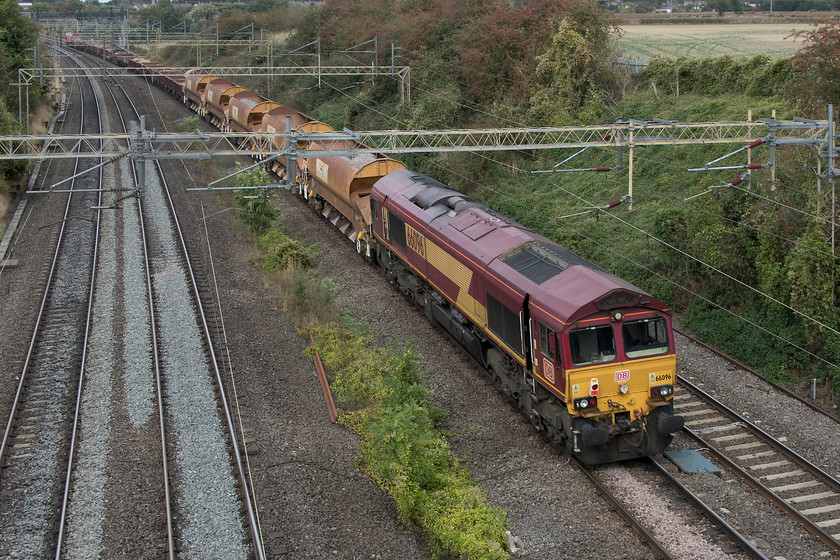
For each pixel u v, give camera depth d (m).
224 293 25.22
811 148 21.38
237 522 13.27
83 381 18.91
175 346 20.91
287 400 18.23
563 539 12.67
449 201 22.98
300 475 14.85
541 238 19.05
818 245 19.11
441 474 14.30
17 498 14.10
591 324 14.52
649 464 15.28
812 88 22.00
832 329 18.55
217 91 52.44
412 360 17.67
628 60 39.66
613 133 23.38
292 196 39.38
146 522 13.29
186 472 14.86
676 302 24.00
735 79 33.38
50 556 12.47
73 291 25.34
